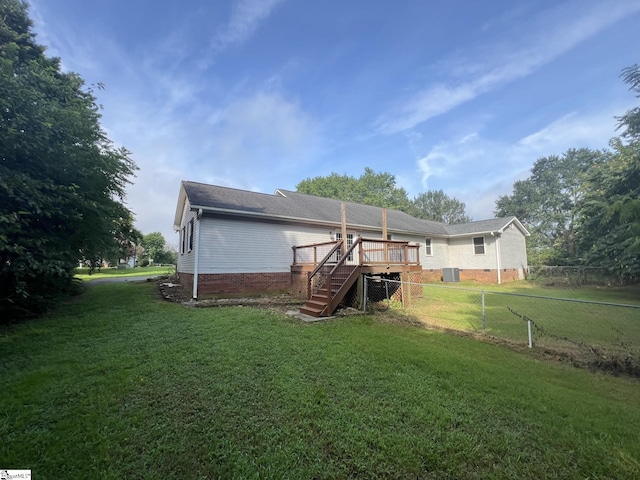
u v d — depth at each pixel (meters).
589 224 15.46
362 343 4.93
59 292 8.37
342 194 42.28
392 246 11.56
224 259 10.15
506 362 4.23
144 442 2.35
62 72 10.46
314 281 9.76
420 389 3.28
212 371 3.70
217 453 2.21
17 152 5.77
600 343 5.25
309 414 2.75
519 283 17.89
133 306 8.00
